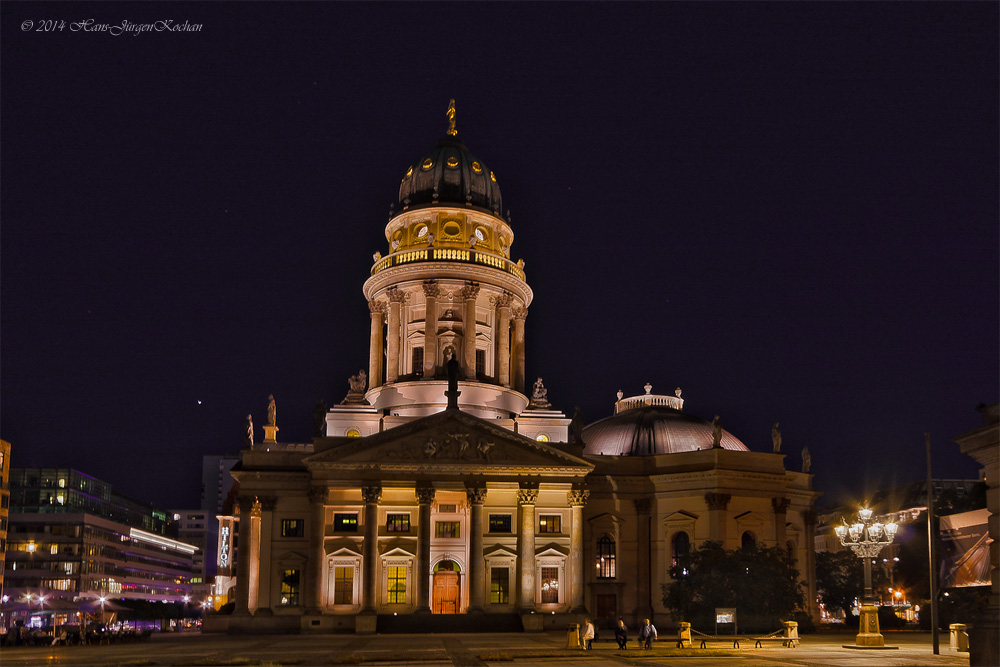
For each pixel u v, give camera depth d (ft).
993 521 113.09
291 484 317.42
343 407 361.92
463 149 396.37
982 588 328.90
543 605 312.29
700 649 208.95
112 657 191.21
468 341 362.53
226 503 511.40
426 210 376.07
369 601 296.10
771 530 326.85
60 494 571.28
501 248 388.37
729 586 280.31
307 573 304.50
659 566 327.88
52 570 548.31
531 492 308.60
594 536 331.36
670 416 368.27
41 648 230.27
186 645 239.09
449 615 293.64
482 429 310.65
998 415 111.65
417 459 305.53
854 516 256.73
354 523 310.65
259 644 240.94
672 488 330.13
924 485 531.50
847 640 252.21
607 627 323.16
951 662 167.94
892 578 389.39
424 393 355.97
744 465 328.29
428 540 302.25
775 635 262.26
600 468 337.52
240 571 309.63
